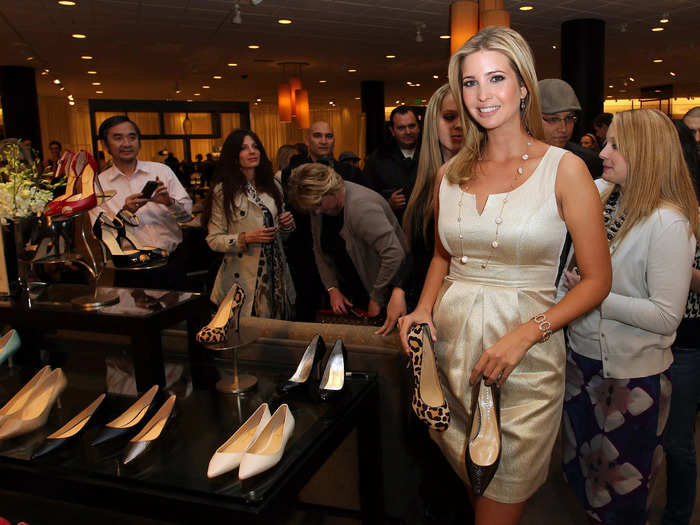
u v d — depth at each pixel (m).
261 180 3.14
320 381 1.76
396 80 14.99
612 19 8.50
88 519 2.30
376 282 2.35
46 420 1.62
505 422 1.34
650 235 1.56
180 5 7.47
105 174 3.30
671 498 1.99
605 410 1.69
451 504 1.95
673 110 17.11
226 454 1.33
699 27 9.10
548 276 1.35
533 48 10.55
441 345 1.46
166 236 3.35
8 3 7.23
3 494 2.40
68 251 2.09
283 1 7.42
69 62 11.45
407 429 1.99
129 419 1.60
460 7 5.11
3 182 2.00
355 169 3.72
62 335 2.34
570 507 2.35
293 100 12.62
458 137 1.87
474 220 1.35
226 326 1.80
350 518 2.23
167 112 7.22
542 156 1.30
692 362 1.88
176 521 1.30
